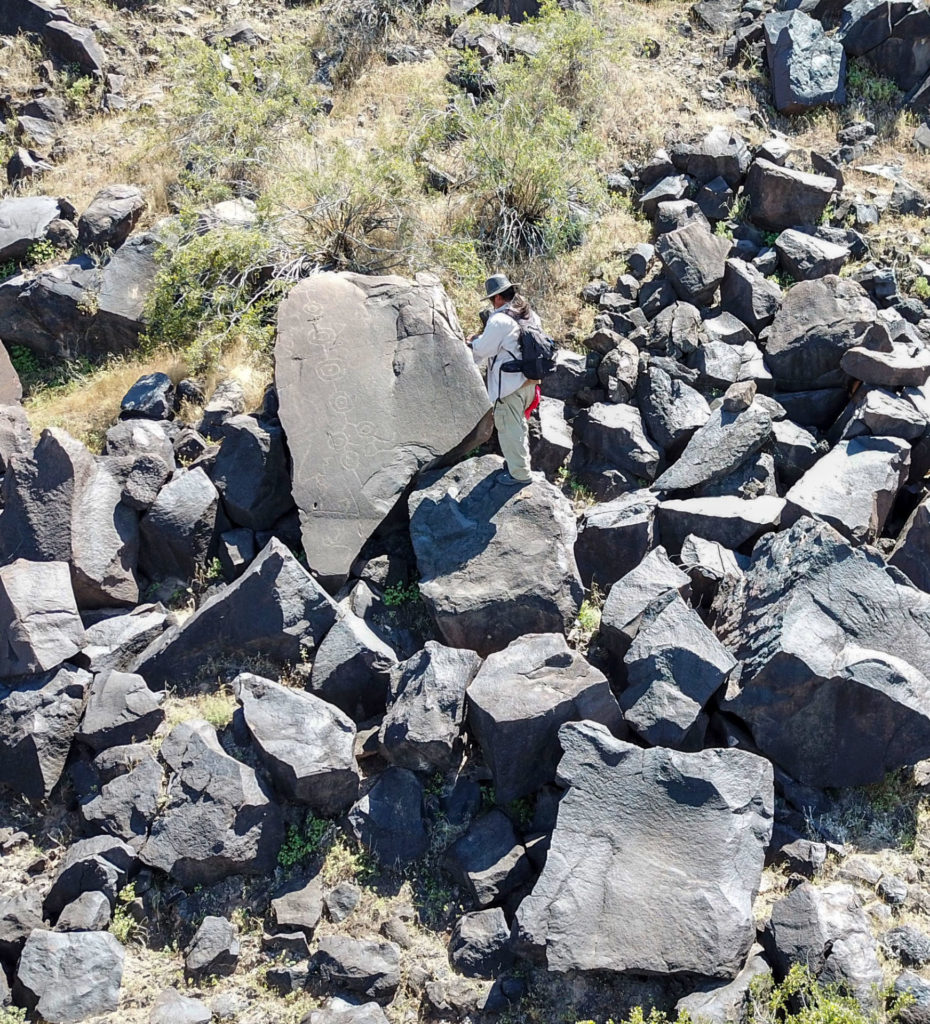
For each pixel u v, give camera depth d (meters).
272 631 7.43
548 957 5.65
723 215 11.02
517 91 11.53
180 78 12.02
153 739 7.18
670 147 11.88
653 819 6.10
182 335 9.94
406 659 7.65
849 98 12.72
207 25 13.88
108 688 7.24
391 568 8.05
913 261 10.58
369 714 7.35
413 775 6.78
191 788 6.66
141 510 8.23
